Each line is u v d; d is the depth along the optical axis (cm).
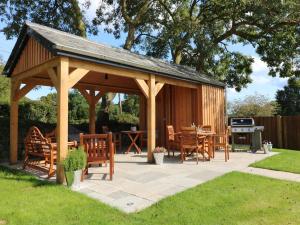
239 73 1909
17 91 802
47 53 618
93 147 586
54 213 386
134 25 1653
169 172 641
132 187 516
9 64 801
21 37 728
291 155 914
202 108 1012
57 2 1566
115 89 1175
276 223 357
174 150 998
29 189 499
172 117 1114
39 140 648
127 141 1343
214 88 1101
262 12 1262
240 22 1541
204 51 1667
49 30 738
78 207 407
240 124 1033
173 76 862
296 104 2033
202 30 1625
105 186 522
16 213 384
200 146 809
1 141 914
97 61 630
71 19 1594
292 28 1416
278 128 1300
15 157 792
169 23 1747
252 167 702
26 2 1516
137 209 406
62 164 521
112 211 395
